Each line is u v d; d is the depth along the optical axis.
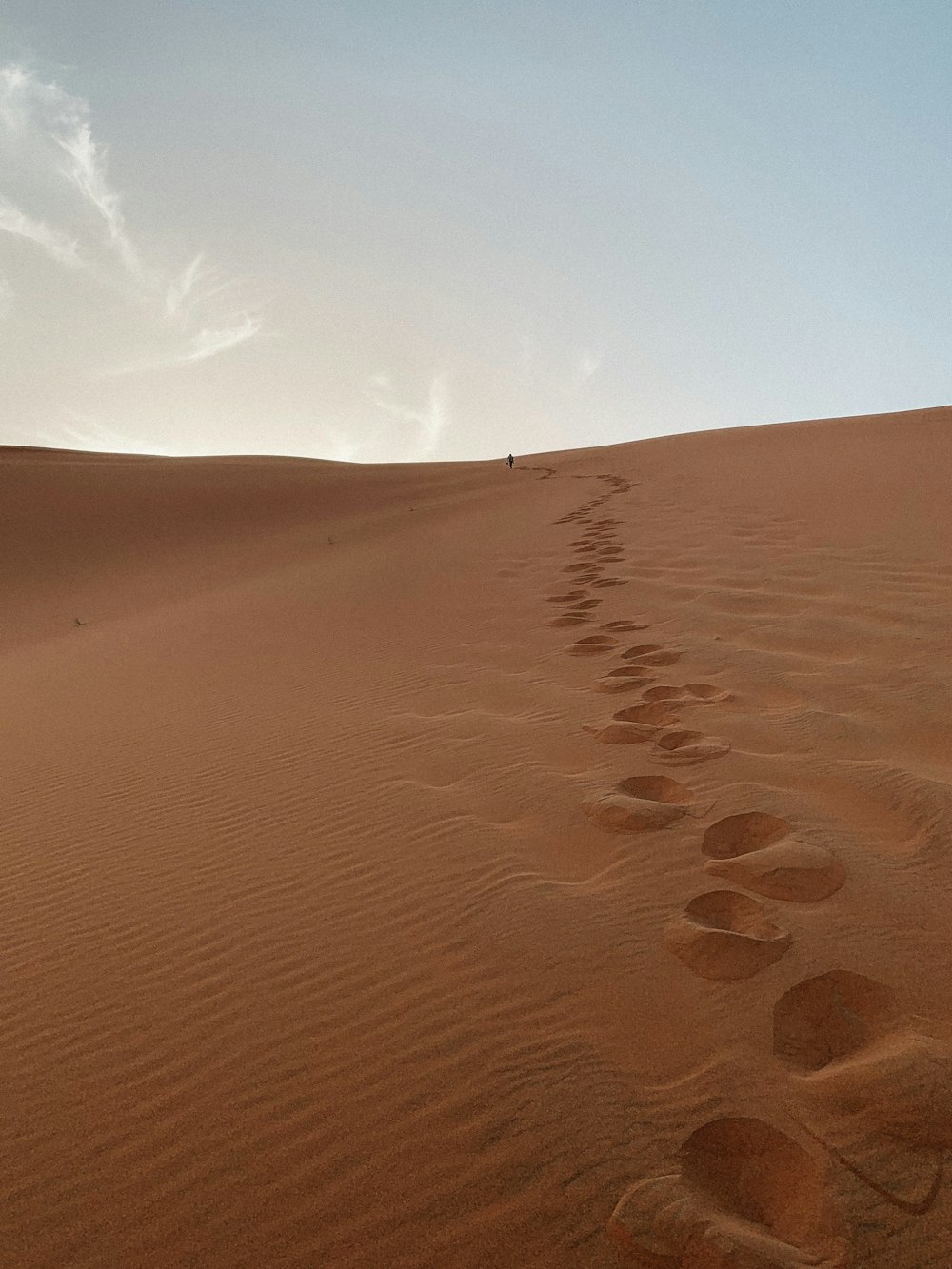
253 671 8.09
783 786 3.93
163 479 31.14
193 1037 2.68
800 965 2.60
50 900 3.84
